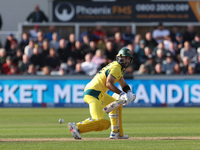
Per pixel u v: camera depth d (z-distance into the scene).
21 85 70.44
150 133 37.12
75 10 86.81
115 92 30.56
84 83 70.38
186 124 47.25
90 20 87.00
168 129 40.94
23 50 79.94
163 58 75.62
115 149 26.58
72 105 70.50
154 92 70.69
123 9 87.00
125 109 68.25
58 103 70.38
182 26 86.19
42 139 32.25
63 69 72.38
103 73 30.84
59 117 56.09
